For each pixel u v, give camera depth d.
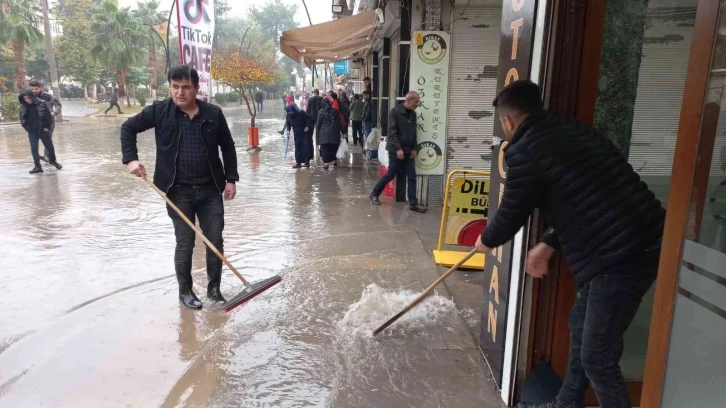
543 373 2.68
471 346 3.44
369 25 9.74
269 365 3.20
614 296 2.01
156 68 44.62
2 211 6.93
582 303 2.30
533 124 2.18
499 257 2.90
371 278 4.65
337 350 3.38
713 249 1.55
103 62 38.06
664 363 1.75
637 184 2.08
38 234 5.88
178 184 3.89
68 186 8.71
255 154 13.43
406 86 7.42
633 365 2.80
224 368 3.16
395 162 7.23
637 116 2.71
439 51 6.89
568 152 2.07
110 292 4.30
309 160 11.41
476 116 7.13
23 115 9.64
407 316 3.84
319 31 10.10
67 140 16.42
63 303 4.07
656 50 2.63
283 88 73.12
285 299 4.19
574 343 2.35
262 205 7.46
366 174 10.34
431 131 7.17
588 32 2.38
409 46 7.28
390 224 6.46
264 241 5.73
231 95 51.84
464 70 6.98
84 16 39.28
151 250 5.37
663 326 1.75
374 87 14.77
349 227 6.32
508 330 2.76
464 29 6.86
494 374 3.00
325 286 4.46
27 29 26.69
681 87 2.65
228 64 14.82
